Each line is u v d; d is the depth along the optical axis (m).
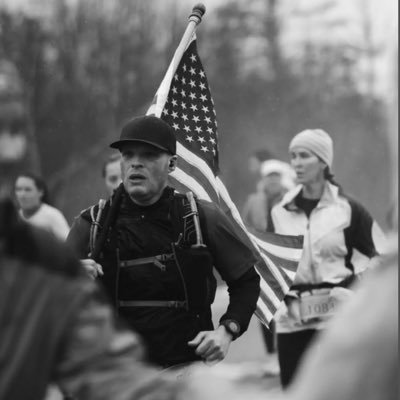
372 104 59.06
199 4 8.35
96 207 6.90
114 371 2.99
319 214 9.78
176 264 6.74
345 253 9.68
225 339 6.76
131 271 6.75
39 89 48.34
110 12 51.97
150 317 6.73
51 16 49.97
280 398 2.40
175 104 8.17
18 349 3.04
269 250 8.55
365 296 2.41
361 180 55.38
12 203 3.15
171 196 6.87
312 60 61.78
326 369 2.36
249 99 58.59
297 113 59.22
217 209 6.95
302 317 9.60
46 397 3.07
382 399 2.33
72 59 49.81
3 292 3.08
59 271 3.11
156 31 53.19
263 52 61.06
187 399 2.47
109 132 49.72
